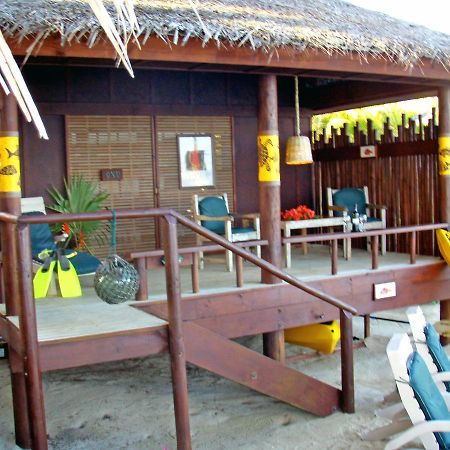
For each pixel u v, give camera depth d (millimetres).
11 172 4562
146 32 4500
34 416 3725
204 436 4832
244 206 8711
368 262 7000
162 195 8125
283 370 4793
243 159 8703
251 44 4898
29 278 3703
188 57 4855
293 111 9117
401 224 8203
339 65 5551
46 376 6266
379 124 14281
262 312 5555
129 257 5012
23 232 3676
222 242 4355
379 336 7211
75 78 7578
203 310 5254
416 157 7984
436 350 4430
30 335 3703
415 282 6648
